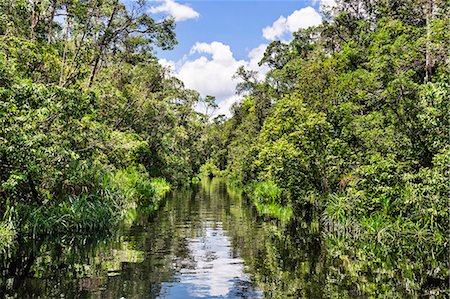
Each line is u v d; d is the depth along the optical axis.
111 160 19.83
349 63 26.28
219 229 15.21
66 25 18.52
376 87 14.05
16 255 10.21
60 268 9.16
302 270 9.30
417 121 11.96
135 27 23.28
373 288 7.91
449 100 10.15
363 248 11.59
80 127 15.16
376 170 12.07
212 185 45.84
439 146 11.11
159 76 36.31
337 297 7.38
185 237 13.42
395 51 16.03
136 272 8.96
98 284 7.98
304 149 18.20
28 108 11.12
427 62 15.34
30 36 17.67
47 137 11.92
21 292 7.42
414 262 9.95
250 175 37.22
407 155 12.14
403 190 11.34
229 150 56.28
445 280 8.48
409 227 11.25
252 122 40.09
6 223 10.74
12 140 10.70
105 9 19.69
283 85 41.38
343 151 15.77
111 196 15.91
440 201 9.96
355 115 16.16
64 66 17.28
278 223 16.81
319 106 18.77
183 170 42.34
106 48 24.09
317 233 14.27
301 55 40.62
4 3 16.44
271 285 8.09
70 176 14.09
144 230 14.59
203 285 8.05
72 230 13.48
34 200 13.22
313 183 18.80
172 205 23.50
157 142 32.62
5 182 11.23
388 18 23.02
